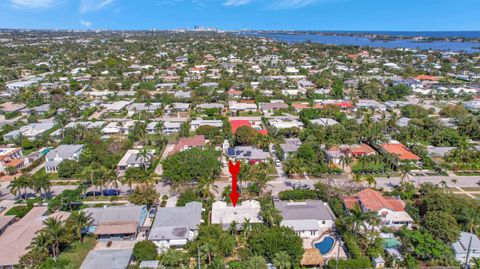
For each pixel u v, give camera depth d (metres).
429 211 74.88
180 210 78.00
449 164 110.12
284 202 82.88
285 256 59.75
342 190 91.56
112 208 78.62
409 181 99.31
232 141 125.69
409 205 79.75
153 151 120.12
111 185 95.62
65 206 83.06
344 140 124.38
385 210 76.44
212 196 87.00
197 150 100.44
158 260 63.81
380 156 106.38
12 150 115.62
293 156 110.75
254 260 58.91
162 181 100.19
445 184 95.00
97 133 135.00
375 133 125.69
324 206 81.00
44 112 170.00
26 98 190.12
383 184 98.31
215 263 60.59
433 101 196.25
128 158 111.81
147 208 84.06
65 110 168.00
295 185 97.75
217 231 66.75
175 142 134.00
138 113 168.25
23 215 80.38
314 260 63.12
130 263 63.72
